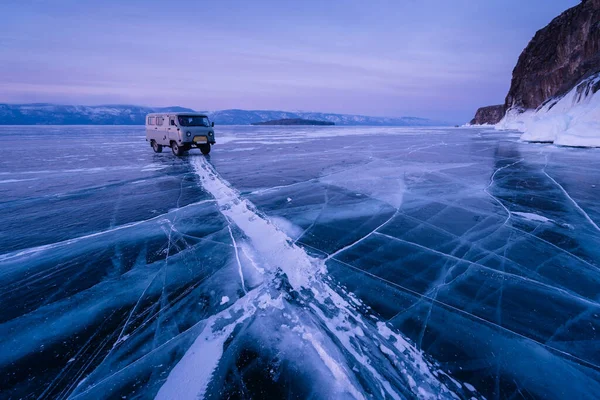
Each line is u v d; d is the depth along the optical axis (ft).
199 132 41.75
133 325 8.16
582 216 16.07
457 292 9.45
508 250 12.34
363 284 9.96
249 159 39.99
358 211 17.67
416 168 31.58
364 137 86.53
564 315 8.30
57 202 20.11
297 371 6.50
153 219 16.66
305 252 12.34
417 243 13.16
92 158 41.70
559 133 50.31
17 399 6.04
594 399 5.85
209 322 8.17
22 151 51.29
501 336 7.52
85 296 9.53
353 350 7.04
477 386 6.14
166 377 6.46
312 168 32.53
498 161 34.99
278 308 8.66
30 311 8.80
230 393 6.02
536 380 6.28
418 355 6.93
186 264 11.53
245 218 16.80
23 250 12.87
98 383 6.37
